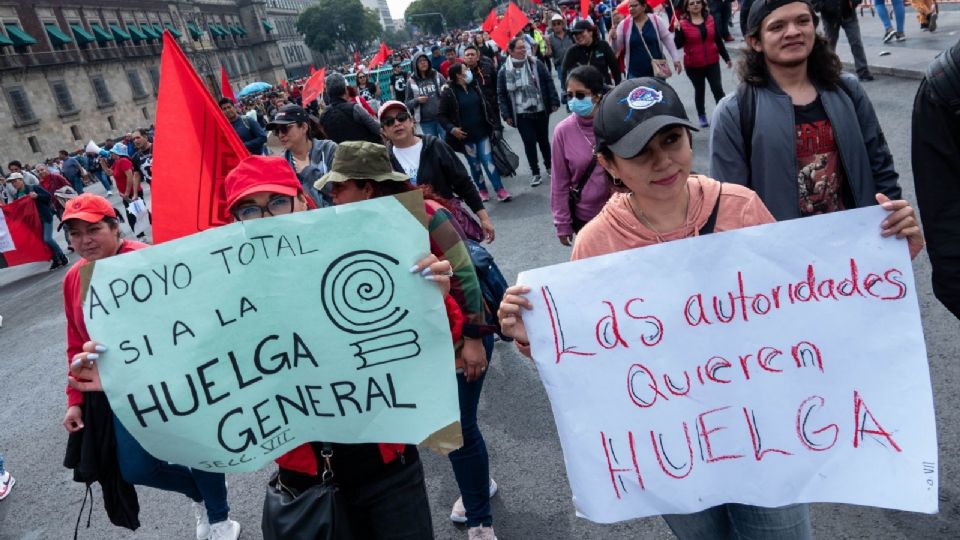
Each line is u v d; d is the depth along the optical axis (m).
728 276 1.67
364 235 1.90
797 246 1.64
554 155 3.76
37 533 3.80
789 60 2.49
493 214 7.78
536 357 1.73
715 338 1.69
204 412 1.91
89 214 2.71
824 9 8.74
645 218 1.76
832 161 2.60
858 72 8.96
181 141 2.71
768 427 1.69
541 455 3.40
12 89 46.75
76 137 52.41
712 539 1.88
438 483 3.43
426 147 4.25
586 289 1.71
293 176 2.28
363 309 1.92
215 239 1.89
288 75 116.75
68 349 2.76
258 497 3.70
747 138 2.65
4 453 4.84
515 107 8.27
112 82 58.84
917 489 1.61
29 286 10.90
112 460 2.71
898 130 6.65
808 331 1.66
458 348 2.35
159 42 69.56
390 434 1.94
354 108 4.57
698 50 8.50
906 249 1.61
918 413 1.62
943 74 1.85
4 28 48.09
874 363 1.64
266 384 1.93
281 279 1.91
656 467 1.73
